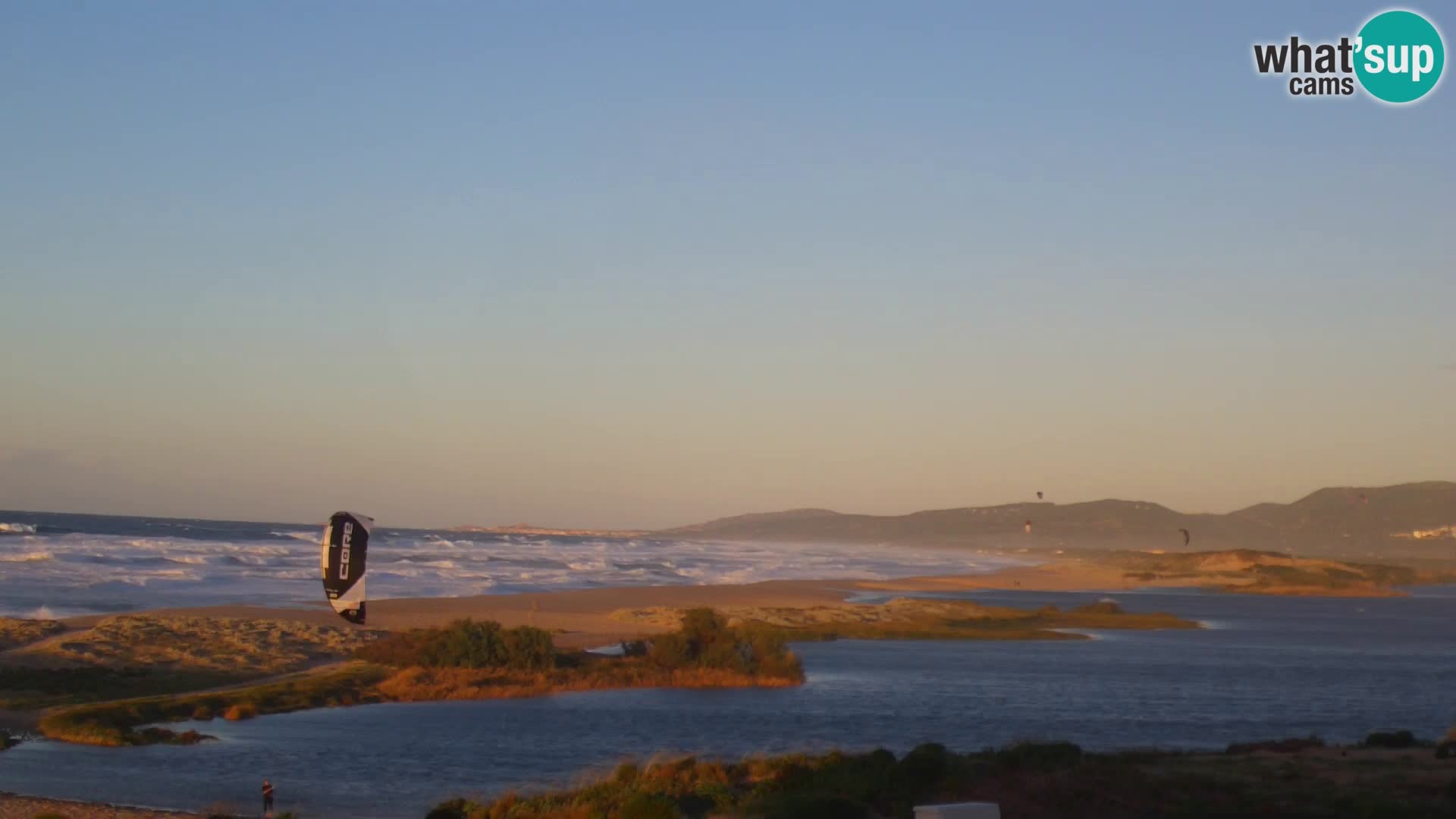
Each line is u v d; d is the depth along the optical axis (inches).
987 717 2069.4
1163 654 3334.2
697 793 1229.1
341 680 2160.4
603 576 5787.4
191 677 2199.8
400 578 5022.1
